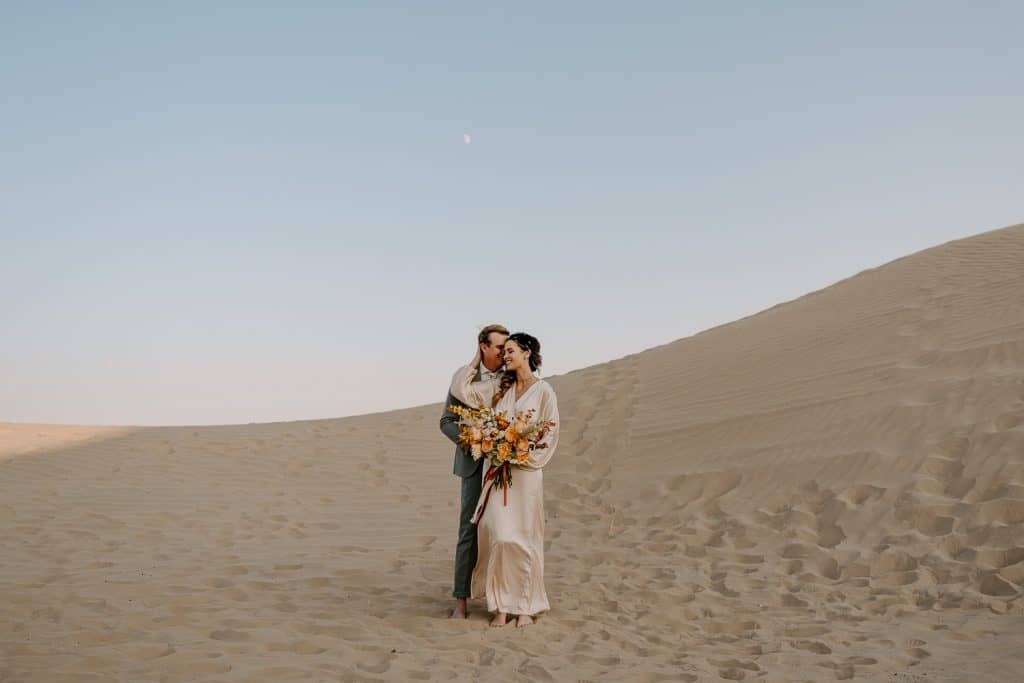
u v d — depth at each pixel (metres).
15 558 7.50
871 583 6.53
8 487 10.81
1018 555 6.38
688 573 7.18
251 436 14.20
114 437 14.12
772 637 5.45
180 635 5.27
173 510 9.71
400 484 11.19
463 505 5.99
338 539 8.60
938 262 14.66
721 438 10.38
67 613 5.75
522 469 5.87
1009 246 14.27
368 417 15.88
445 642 5.32
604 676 4.66
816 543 7.52
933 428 8.60
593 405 13.06
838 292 15.50
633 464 10.54
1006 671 4.33
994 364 9.45
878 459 8.45
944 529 7.08
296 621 5.69
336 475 11.72
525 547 5.71
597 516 9.28
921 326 11.44
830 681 4.51
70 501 10.08
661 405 12.30
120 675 4.46
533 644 5.28
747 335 14.59
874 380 10.21
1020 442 7.77
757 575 6.96
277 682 4.43
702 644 5.37
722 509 8.70
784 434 9.79
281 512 9.80
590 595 6.58
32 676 4.40
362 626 5.61
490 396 6.04
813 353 12.12
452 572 7.35
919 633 5.31
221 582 6.77
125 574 6.96
